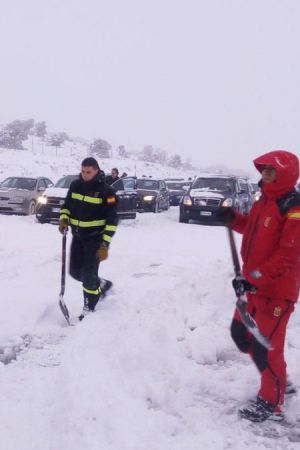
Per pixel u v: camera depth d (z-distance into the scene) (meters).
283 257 3.23
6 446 3.16
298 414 3.53
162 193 23.50
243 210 19.39
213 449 3.06
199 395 3.82
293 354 4.41
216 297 5.71
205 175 19.45
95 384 3.72
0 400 3.74
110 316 5.43
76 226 5.70
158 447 3.03
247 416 3.45
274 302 3.40
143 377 3.96
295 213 3.24
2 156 50.12
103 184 5.66
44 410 3.59
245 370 4.12
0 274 7.73
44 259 8.99
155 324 4.71
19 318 5.50
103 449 2.97
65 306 5.51
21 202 18.23
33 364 4.43
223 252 11.23
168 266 8.88
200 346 4.47
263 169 3.38
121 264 9.06
